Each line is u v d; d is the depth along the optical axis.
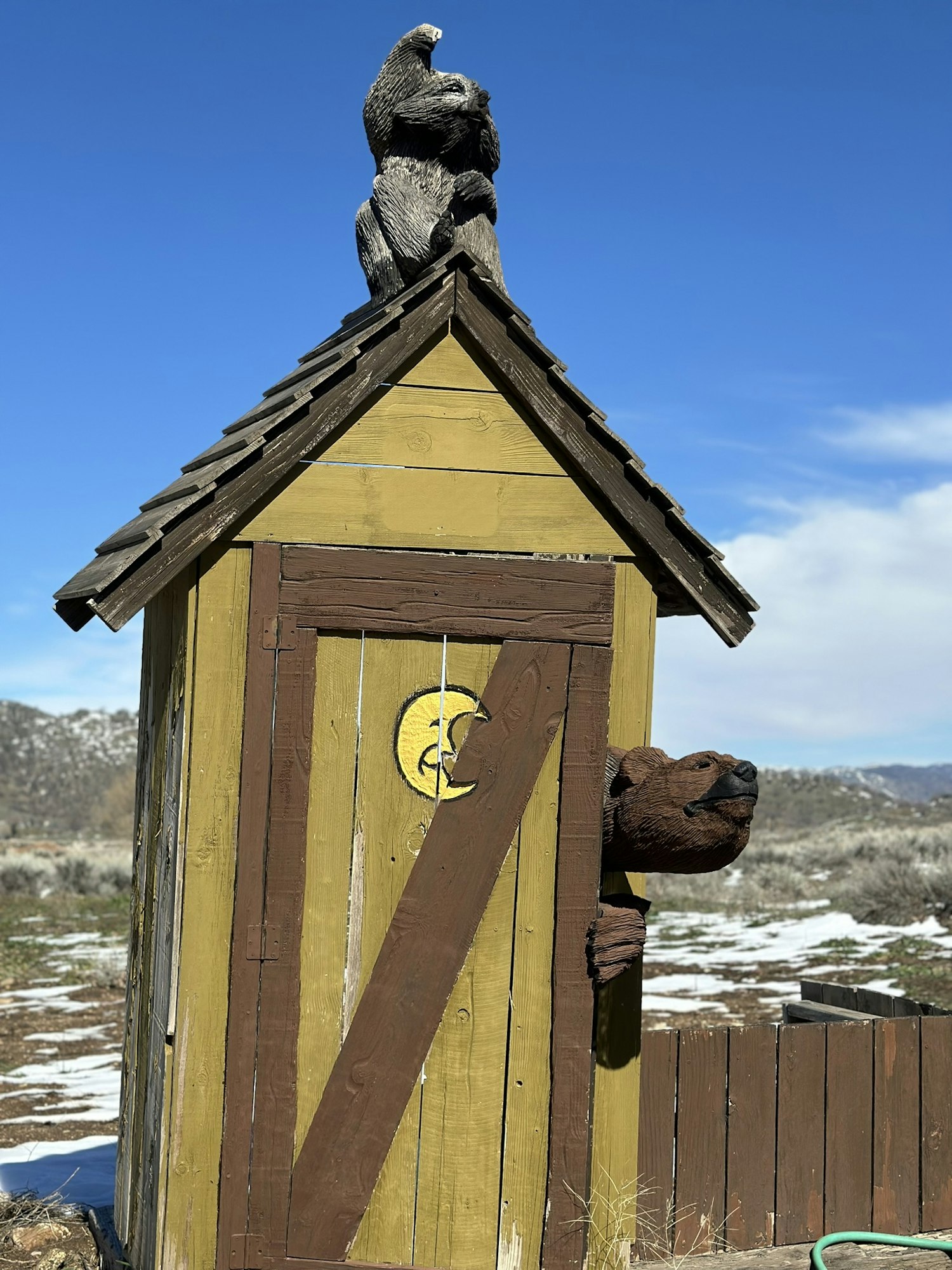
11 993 14.06
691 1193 5.05
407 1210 4.27
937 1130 5.45
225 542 4.23
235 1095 4.12
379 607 4.31
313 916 4.25
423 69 5.13
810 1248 5.12
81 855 30.66
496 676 4.39
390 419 4.41
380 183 4.95
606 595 4.47
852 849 27.94
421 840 4.33
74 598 4.11
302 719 4.23
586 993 4.39
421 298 4.40
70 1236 5.52
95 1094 9.20
